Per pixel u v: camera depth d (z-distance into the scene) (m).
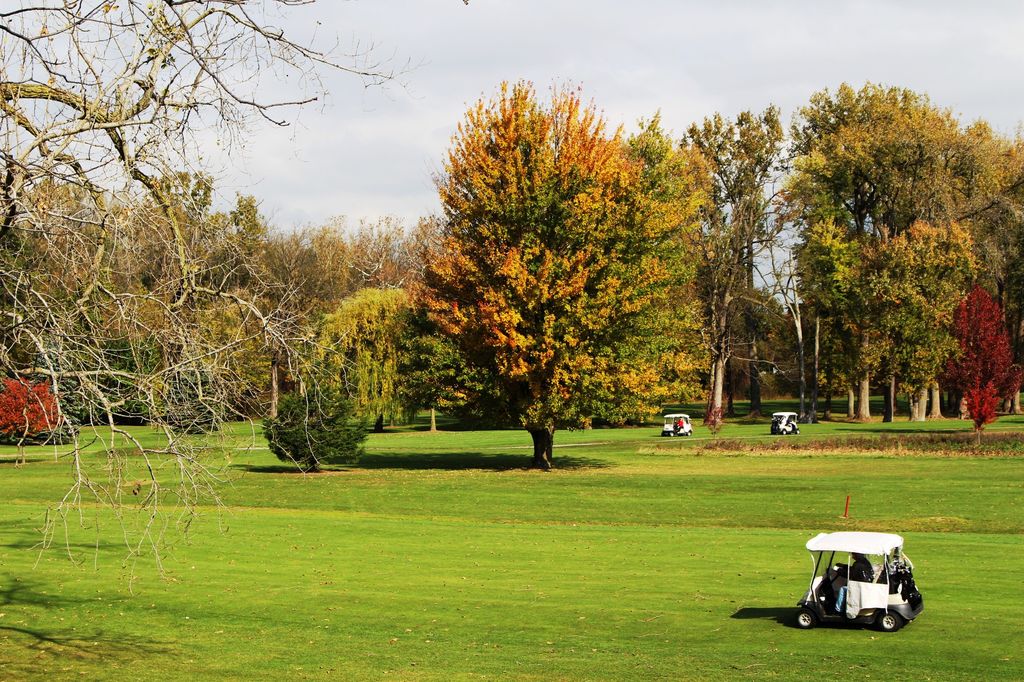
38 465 54.50
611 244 50.59
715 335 85.44
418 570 22.70
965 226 85.81
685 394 78.81
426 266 51.47
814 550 17.39
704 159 89.38
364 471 51.88
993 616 17.70
